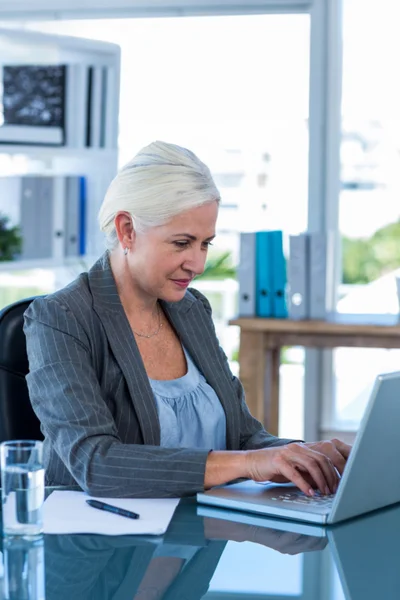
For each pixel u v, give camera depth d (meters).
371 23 4.41
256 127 4.54
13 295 4.83
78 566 1.35
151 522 1.55
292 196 4.54
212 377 2.11
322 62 4.41
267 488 1.76
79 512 1.61
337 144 4.49
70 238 4.51
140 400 1.93
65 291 1.94
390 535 1.53
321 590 1.27
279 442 2.08
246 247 4.03
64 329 1.87
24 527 1.46
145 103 4.60
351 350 4.58
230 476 1.71
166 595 1.24
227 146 4.57
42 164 4.51
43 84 4.30
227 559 1.39
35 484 1.46
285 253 4.54
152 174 1.86
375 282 4.53
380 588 1.28
